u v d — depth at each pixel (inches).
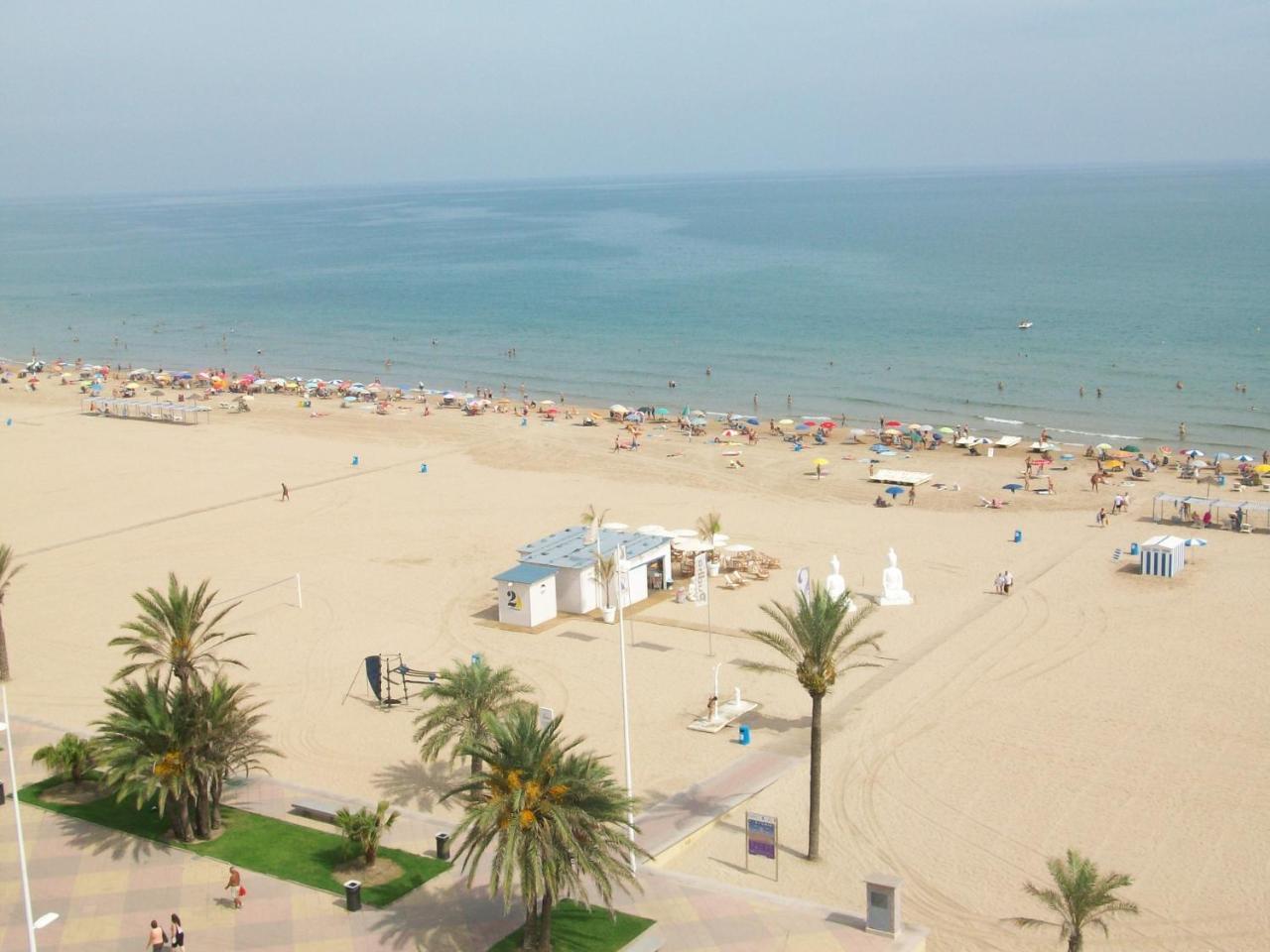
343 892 1267.2
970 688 1850.4
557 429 4109.3
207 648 2140.7
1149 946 1171.3
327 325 7126.0
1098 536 2699.3
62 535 2940.5
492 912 1222.3
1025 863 1336.1
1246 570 2402.8
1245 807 1441.9
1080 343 5403.5
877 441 3816.4
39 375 5541.3
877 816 1457.9
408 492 3299.7
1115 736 1658.5
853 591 2362.2
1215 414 4042.8
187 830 1390.3
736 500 3139.8
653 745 1676.9
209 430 4217.5
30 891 1284.4
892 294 7445.9
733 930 1177.4
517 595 2210.9
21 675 2015.3
